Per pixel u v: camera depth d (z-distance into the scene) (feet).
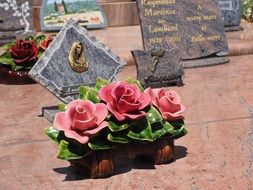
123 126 3.90
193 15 7.88
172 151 4.35
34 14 10.97
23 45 7.07
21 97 6.46
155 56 6.84
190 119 5.53
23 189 3.95
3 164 4.43
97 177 4.05
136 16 11.68
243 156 4.51
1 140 5.00
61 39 5.30
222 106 5.98
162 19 7.52
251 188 3.90
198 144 4.80
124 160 4.38
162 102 4.20
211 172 4.18
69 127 3.81
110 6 11.51
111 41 9.74
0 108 6.03
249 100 6.21
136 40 9.80
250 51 8.79
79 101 3.88
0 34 9.40
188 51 7.90
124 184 3.97
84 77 5.35
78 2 11.17
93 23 11.20
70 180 4.06
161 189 3.90
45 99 6.34
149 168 4.24
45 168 4.33
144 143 4.08
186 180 4.04
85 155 3.89
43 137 5.06
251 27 10.94
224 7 10.39
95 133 3.80
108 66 5.50
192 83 7.07
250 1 11.73
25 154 4.64
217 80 7.22
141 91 4.16
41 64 5.17
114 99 3.89
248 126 5.27
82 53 5.35
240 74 7.53
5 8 9.38
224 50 8.16
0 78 7.13
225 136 5.00
